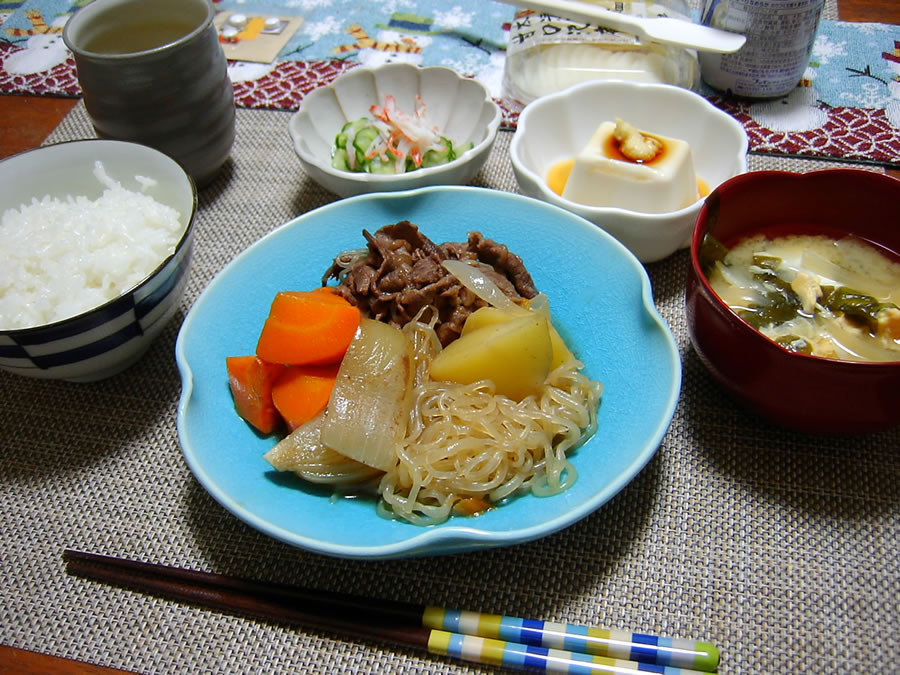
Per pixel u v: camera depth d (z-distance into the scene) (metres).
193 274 0.43
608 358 0.35
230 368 0.34
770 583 0.30
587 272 0.37
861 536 0.31
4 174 0.39
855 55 0.53
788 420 0.32
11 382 0.39
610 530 0.32
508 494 0.32
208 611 0.31
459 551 0.29
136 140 0.44
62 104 0.53
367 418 0.32
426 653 0.29
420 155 0.46
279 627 0.30
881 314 0.33
